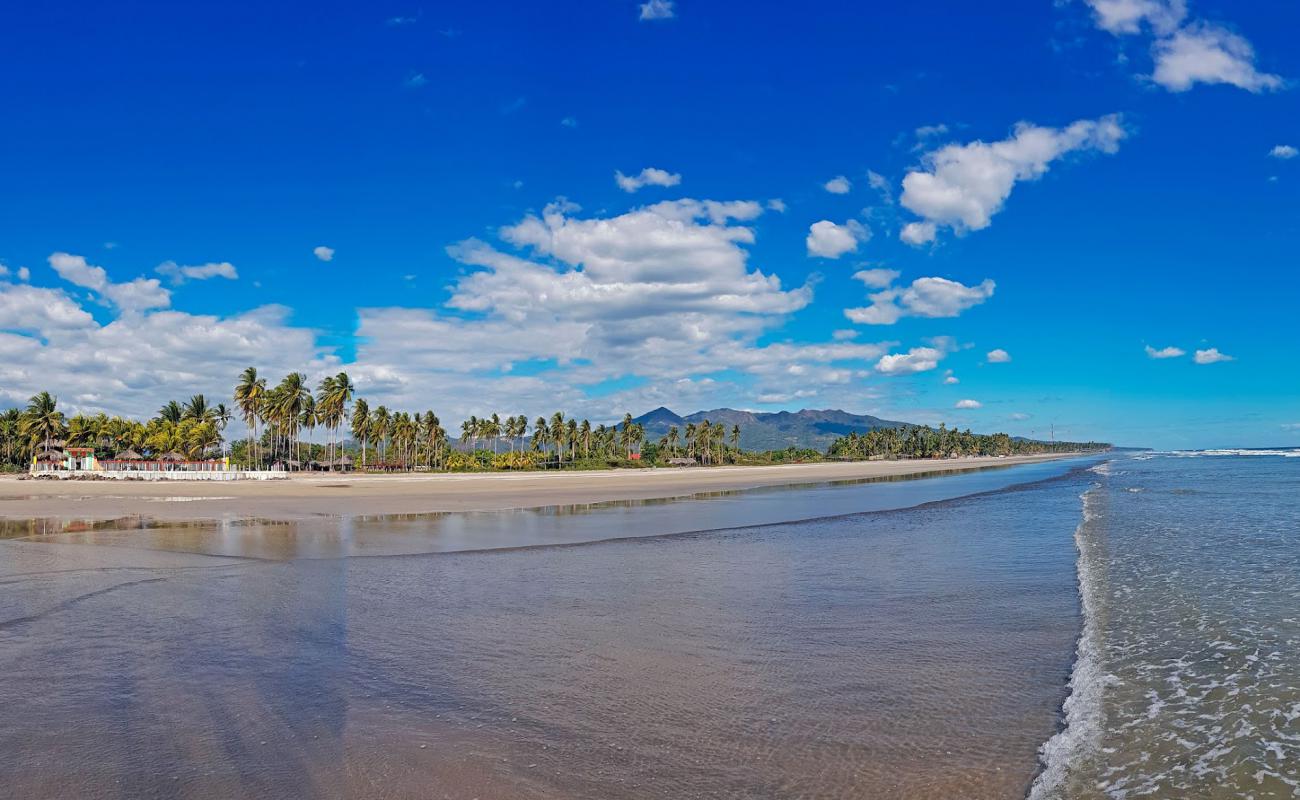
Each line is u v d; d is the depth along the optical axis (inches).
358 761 273.6
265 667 390.9
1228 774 263.3
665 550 863.1
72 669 387.5
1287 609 518.9
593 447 7839.6
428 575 686.5
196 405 5339.6
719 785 254.2
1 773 264.7
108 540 979.3
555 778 259.4
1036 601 551.2
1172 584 614.2
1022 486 2484.0
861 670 382.6
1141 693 347.6
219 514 1434.5
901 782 256.7
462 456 6437.0
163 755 279.6
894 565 732.7
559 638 448.1
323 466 4975.4
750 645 431.5
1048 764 271.0
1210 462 5024.6
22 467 4916.3
